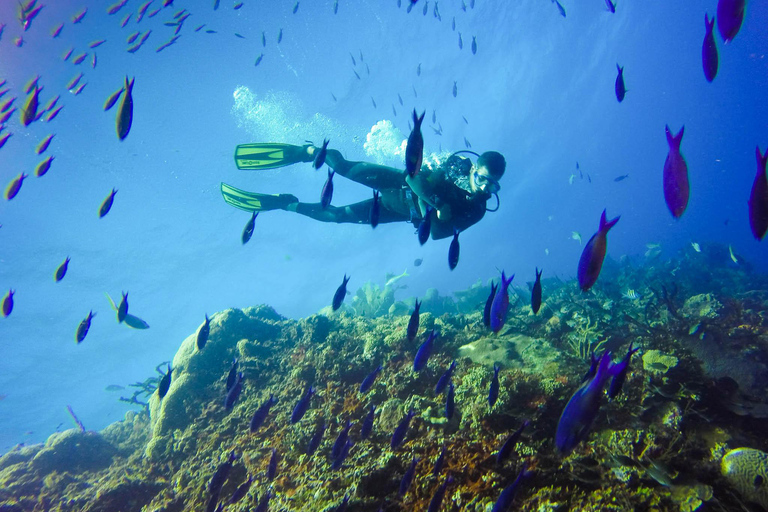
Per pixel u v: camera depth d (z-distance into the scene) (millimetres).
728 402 3355
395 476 3129
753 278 10906
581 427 1405
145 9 8086
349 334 5938
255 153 5359
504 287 2209
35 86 3791
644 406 3281
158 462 5402
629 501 2527
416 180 3934
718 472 2693
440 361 4641
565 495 2695
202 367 6172
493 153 4086
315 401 4672
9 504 5555
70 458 6648
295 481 3547
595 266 1497
